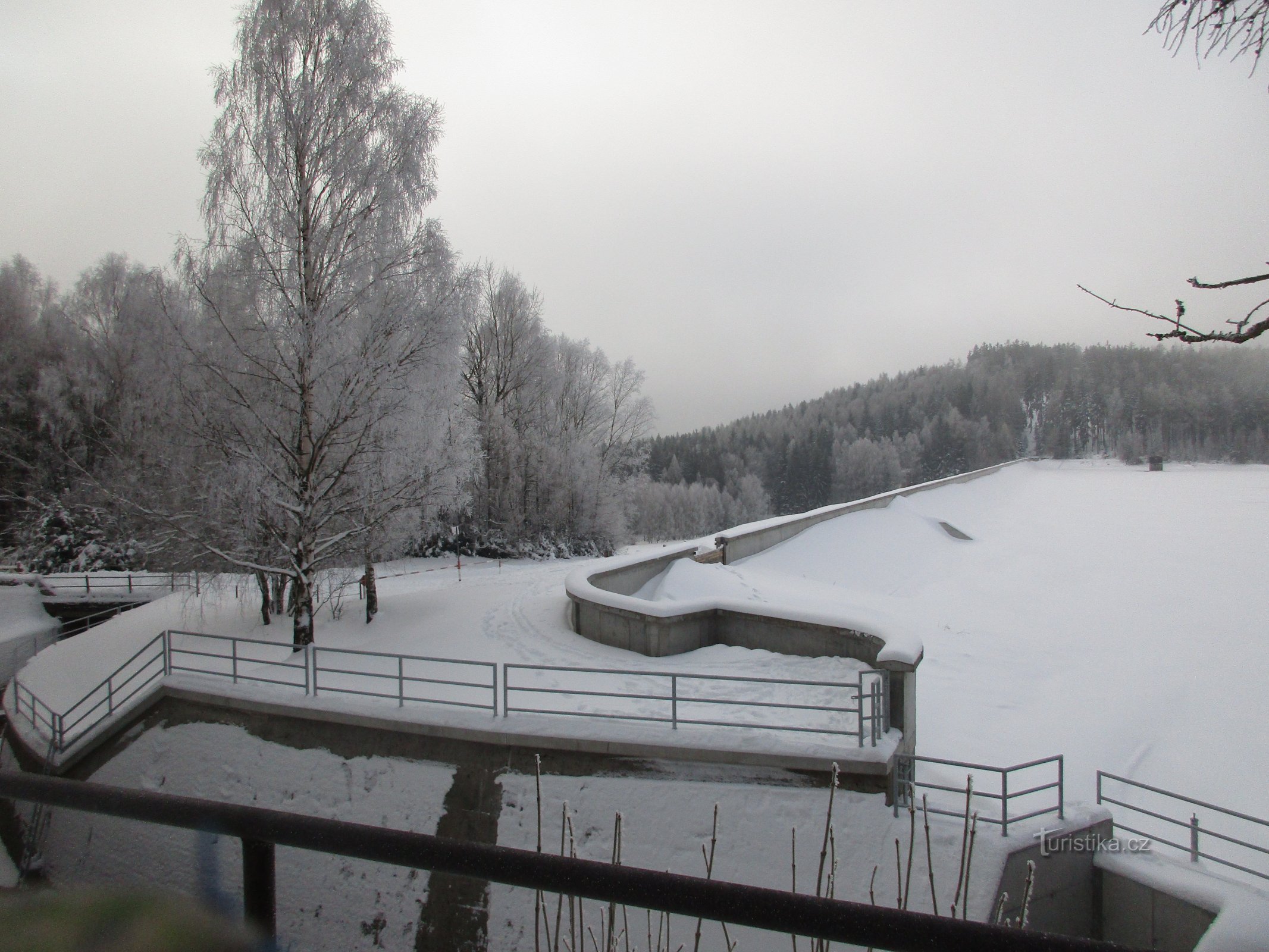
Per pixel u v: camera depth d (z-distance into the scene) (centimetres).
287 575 1577
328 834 163
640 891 146
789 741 917
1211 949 284
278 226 1492
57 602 2486
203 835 181
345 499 1652
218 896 177
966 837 453
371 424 1530
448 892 951
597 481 4566
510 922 912
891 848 837
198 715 1212
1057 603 2305
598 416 4862
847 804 870
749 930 809
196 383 1489
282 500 1541
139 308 1944
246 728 1170
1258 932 285
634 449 4888
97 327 3659
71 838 1199
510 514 4169
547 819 955
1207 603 2250
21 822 1303
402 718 1055
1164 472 7138
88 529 3162
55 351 3719
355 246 1539
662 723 1038
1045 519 4112
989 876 795
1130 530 3669
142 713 1250
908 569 2697
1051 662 1725
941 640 1848
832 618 1293
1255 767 1247
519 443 4325
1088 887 870
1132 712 1439
